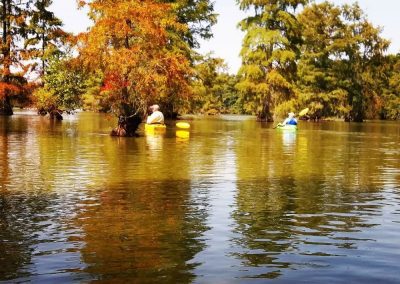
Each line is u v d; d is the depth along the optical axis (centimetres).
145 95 2506
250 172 1255
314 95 6438
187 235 640
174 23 2636
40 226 679
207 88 5838
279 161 1529
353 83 6694
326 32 6731
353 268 517
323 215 763
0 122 3772
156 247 587
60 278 485
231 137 2716
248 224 702
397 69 8331
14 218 724
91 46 2411
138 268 514
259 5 5397
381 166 1427
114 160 1480
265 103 5388
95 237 626
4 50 4684
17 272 501
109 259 542
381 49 6581
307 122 5959
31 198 876
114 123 3994
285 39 5247
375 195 938
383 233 659
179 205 827
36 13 4869
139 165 1366
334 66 6650
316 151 1931
